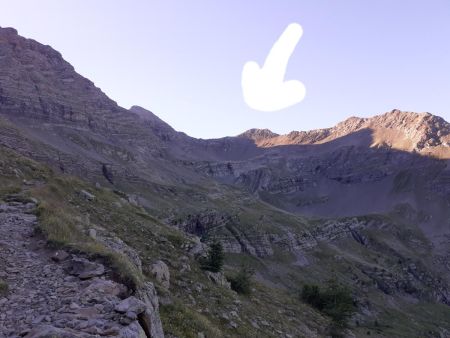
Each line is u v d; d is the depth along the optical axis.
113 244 29.70
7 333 11.59
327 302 74.88
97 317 13.05
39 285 15.38
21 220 23.55
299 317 56.78
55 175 55.62
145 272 32.97
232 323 34.19
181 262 43.84
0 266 16.55
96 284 15.61
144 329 13.80
